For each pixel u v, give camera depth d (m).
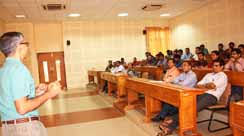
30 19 8.33
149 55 8.72
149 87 3.71
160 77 6.16
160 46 10.12
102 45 9.75
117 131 3.87
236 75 3.67
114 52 9.90
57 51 9.59
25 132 1.52
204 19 7.77
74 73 9.55
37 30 9.36
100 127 4.15
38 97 1.47
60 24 9.54
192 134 2.99
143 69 7.32
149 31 10.02
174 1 6.60
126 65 8.20
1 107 1.51
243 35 6.23
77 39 9.48
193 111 2.96
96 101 6.55
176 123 3.17
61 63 9.62
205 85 3.47
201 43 8.03
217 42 7.23
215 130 3.35
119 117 4.75
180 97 2.87
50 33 9.49
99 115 4.99
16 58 1.54
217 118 3.82
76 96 7.52
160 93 3.37
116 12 7.85
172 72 4.73
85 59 9.62
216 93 3.44
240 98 3.47
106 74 6.80
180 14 8.97
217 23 7.16
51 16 7.95
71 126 4.30
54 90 1.49
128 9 7.41
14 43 1.51
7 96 1.47
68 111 5.51
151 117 3.94
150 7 7.18
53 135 3.85
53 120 4.77
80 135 3.79
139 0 6.23
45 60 9.48
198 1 6.85
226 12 6.75
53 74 9.58
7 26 8.84
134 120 4.25
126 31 9.98
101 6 6.78
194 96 2.94
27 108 1.41
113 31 9.84
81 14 7.91
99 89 8.04
